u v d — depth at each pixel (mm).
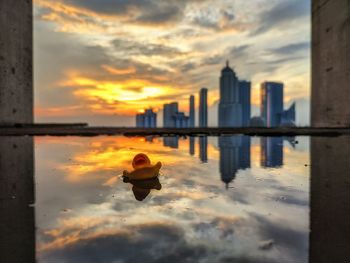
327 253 858
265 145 4883
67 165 2750
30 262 799
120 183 1907
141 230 1064
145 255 848
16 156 3439
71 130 9008
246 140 5938
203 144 5203
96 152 3846
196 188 1750
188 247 903
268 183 1895
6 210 1324
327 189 1723
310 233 1025
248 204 1403
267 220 1166
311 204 1399
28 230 1064
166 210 1312
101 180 2008
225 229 1071
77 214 1259
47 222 1153
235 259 823
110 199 1502
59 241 960
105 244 928
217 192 1651
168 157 3369
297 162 2943
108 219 1188
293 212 1272
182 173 2283
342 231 1036
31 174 2262
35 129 8797
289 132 7645
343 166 2660
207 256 840
